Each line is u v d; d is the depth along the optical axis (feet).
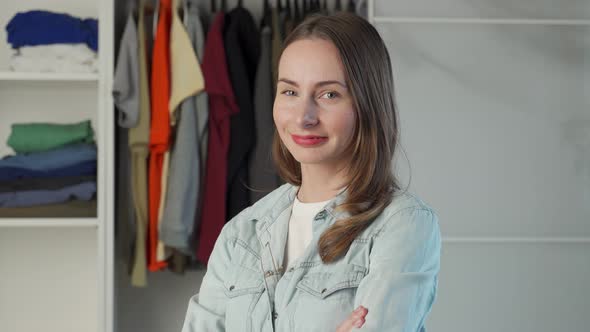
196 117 8.85
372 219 4.15
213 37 8.82
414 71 9.64
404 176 9.66
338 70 3.97
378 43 4.18
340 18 4.10
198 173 8.79
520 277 9.70
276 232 4.43
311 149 4.01
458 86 9.67
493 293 9.69
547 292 9.68
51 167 8.87
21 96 10.02
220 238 4.82
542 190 9.70
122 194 9.59
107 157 8.79
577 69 9.69
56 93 10.05
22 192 8.80
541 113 9.68
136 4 9.61
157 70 8.84
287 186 4.80
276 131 4.75
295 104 4.00
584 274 9.71
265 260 4.37
